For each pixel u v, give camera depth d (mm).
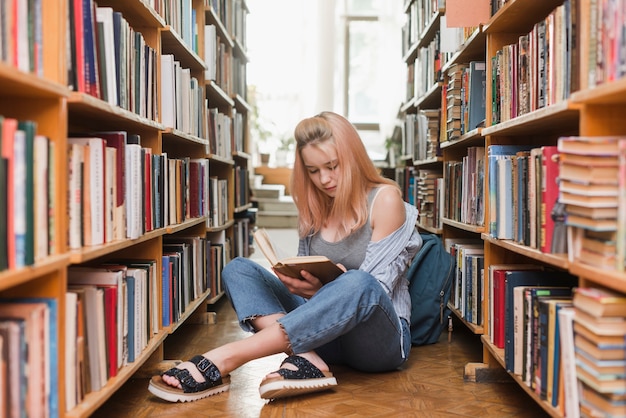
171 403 1688
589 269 1104
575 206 1154
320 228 2023
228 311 3129
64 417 1211
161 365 1965
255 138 7656
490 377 1924
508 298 1622
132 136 1765
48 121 1219
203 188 2861
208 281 2988
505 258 2006
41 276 1200
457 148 3039
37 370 1127
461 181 2625
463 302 2436
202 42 2969
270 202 7305
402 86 6867
